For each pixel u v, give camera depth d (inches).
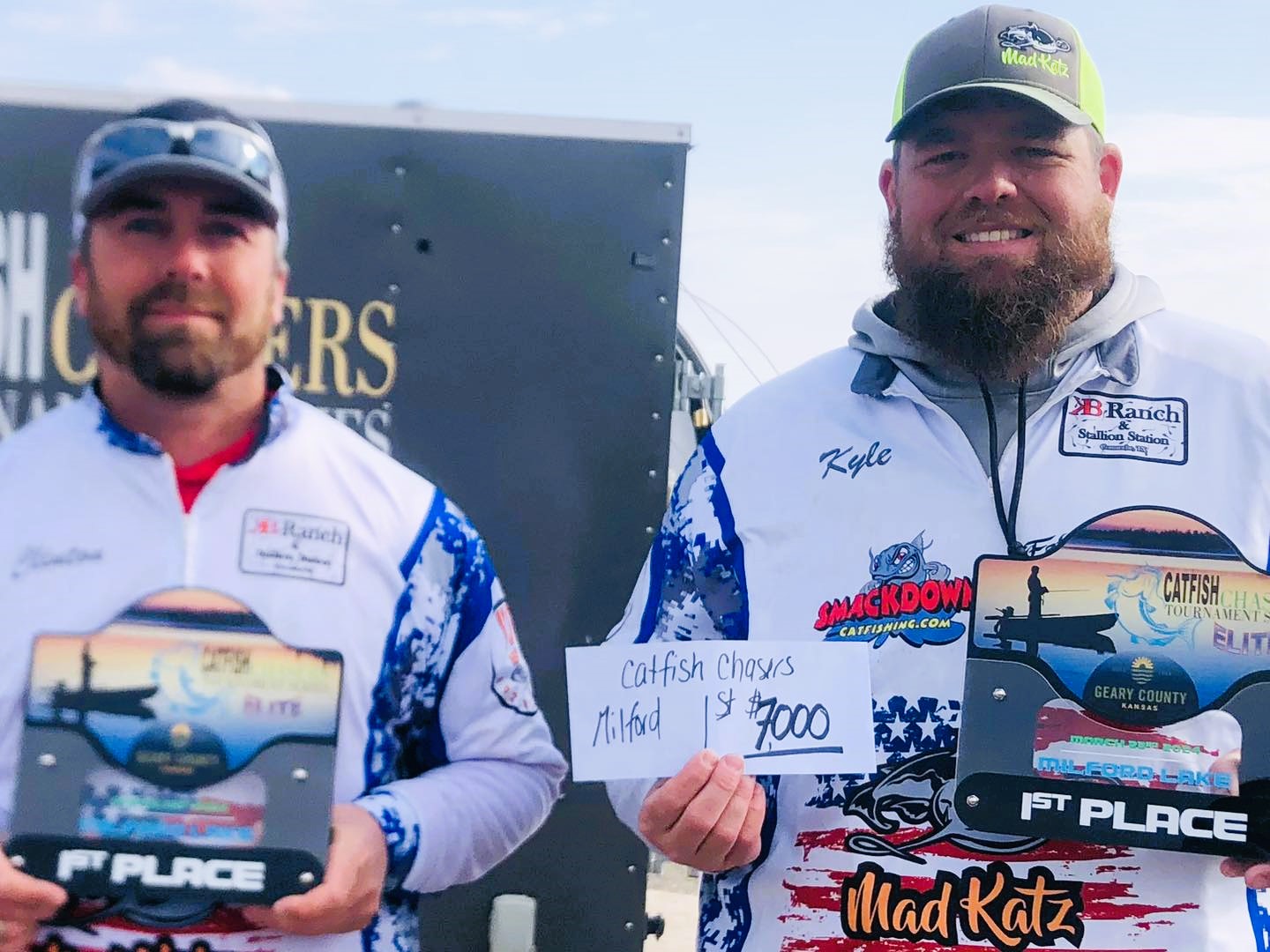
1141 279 92.7
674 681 85.1
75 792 74.0
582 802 114.3
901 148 90.4
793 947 84.2
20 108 111.7
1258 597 81.8
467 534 85.4
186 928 74.8
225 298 76.7
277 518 79.4
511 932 112.3
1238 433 85.6
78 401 82.4
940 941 81.8
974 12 89.2
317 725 76.3
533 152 115.6
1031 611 82.4
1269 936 82.4
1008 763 81.1
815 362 95.0
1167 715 81.0
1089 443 86.1
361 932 79.1
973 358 85.8
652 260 116.1
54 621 76.5
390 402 114.0
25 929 73.0
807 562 88.1
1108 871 81.4
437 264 114.8
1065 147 86.4
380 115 114.7
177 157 75.3
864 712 83.0
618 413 115.4
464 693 84.5
